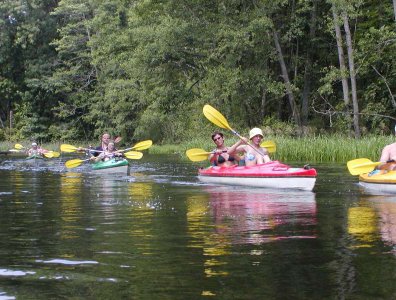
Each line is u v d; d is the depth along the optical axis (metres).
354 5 23.14
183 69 25.22
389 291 3.26
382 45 23.30
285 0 23.23
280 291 3.29
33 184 10.73
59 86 40.00
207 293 3.27
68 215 6.37
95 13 37.91
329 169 13.13
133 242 4.72
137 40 24.58
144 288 3.38
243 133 24.00
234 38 22.56
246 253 4.25
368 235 4.93
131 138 37.00
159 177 12.22
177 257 4.14
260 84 23.70
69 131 40.41
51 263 4.00
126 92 33.41
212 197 8.16
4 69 42.19
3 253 4.34
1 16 40.38
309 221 5.75
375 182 8.83
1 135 41.34
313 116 26.81
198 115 26.09
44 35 41.09
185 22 23.59
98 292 3.31
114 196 8.38
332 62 26.30
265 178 9.60
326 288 3.33
